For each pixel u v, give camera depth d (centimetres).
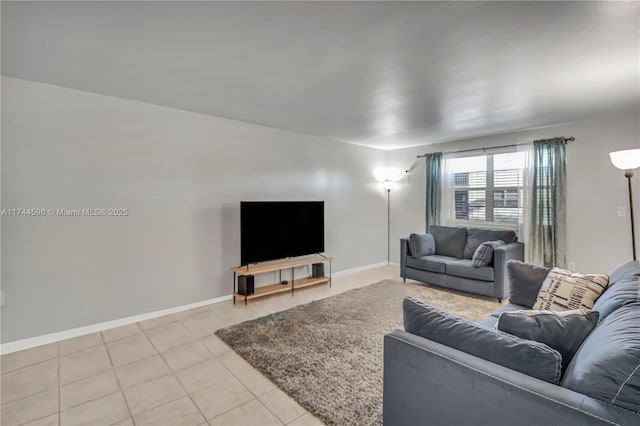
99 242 311
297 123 413
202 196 378
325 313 355
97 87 284
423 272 457
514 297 270
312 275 481
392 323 328
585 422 97
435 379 130
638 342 105
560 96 301
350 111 353
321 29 180
